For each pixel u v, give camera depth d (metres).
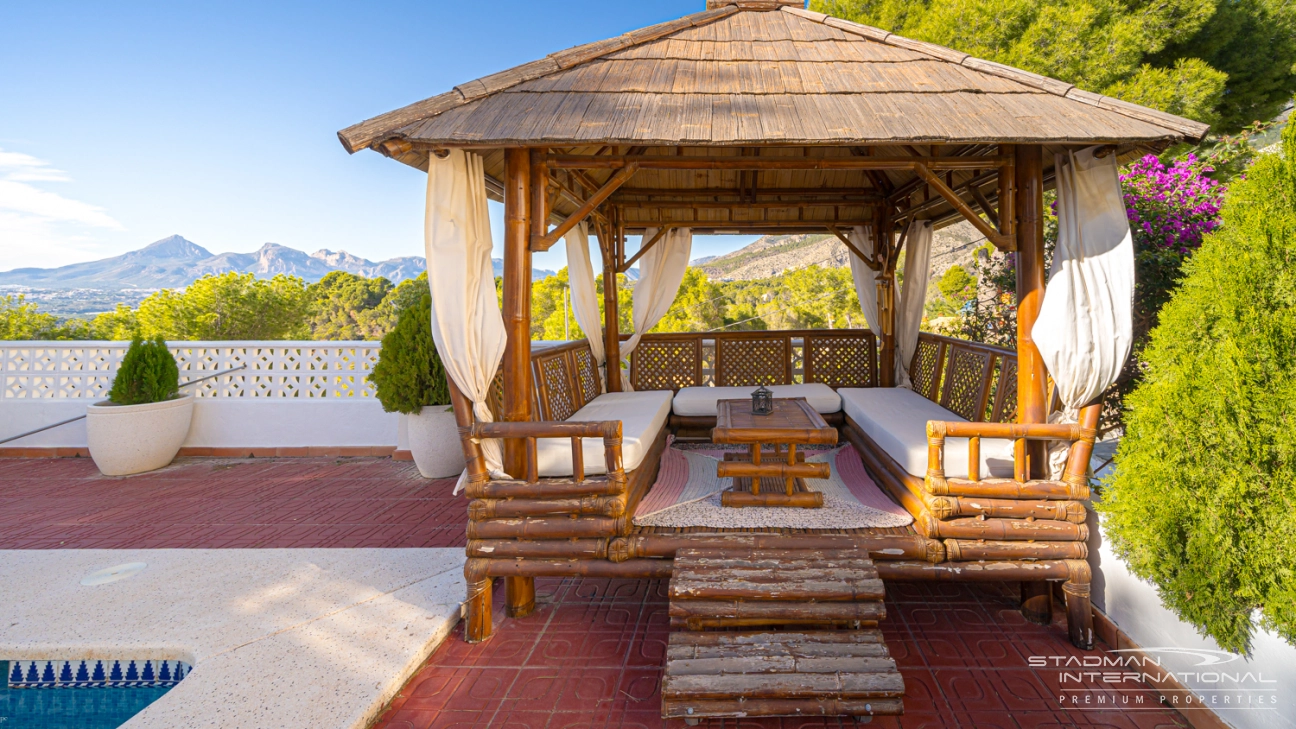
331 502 5.12
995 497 2.78
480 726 2.29
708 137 2.61
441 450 5.78
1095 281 2.77
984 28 7.30
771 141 2.60
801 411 4.16
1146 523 2.37
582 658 2.75
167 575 3.52
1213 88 6.67
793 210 6.59
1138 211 4.08
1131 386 3.96
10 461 6.59
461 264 2.89
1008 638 2.85
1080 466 2.76
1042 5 7.23
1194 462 2.24
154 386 6.17
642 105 2.95
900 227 6.36
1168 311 2.43
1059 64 6.90
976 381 4.42
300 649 2.68
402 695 2.48
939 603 3.21
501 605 3.31
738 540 2.85
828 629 2.52
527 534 2.87
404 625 2.90
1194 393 2.22
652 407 4.93
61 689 2.73
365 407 6.80
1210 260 2.26
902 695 2.19
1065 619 3.02
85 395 6.87
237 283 24.20
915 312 6.01
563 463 3.16
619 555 2.84
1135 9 7.26
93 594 3.26
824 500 3.50
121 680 2.74
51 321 17.80
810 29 4.00
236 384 6.85
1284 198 2.07
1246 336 2.08
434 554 3.86
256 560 3.76
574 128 2.70
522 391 3.06
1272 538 2.00
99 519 4.69
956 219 5.48
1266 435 2.02
